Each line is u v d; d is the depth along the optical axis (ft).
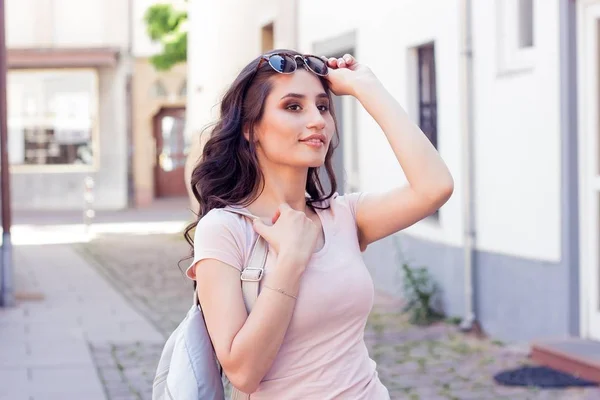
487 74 26.76
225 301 7.22
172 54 76.13
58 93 90.79
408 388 21.91
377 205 8.10
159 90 91.81
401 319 30.07
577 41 23.27
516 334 25.85
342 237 7.89
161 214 82.94
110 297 37.24
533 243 24.89
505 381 21.88
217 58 57.26
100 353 26.76
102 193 91.25
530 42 25.66
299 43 42.37
